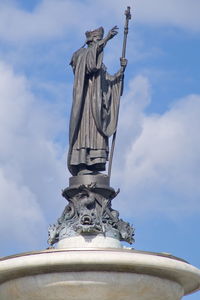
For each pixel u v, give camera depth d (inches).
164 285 1269.7
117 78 1414.9
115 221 1326.3
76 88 1379.2
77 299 1239.5
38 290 1248.2
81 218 1301.7
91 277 1219.9
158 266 1228.5
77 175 1363.2
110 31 1375.5
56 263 1209.4
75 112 1369.3
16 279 1263.5
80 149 1365.7
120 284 1229.7
